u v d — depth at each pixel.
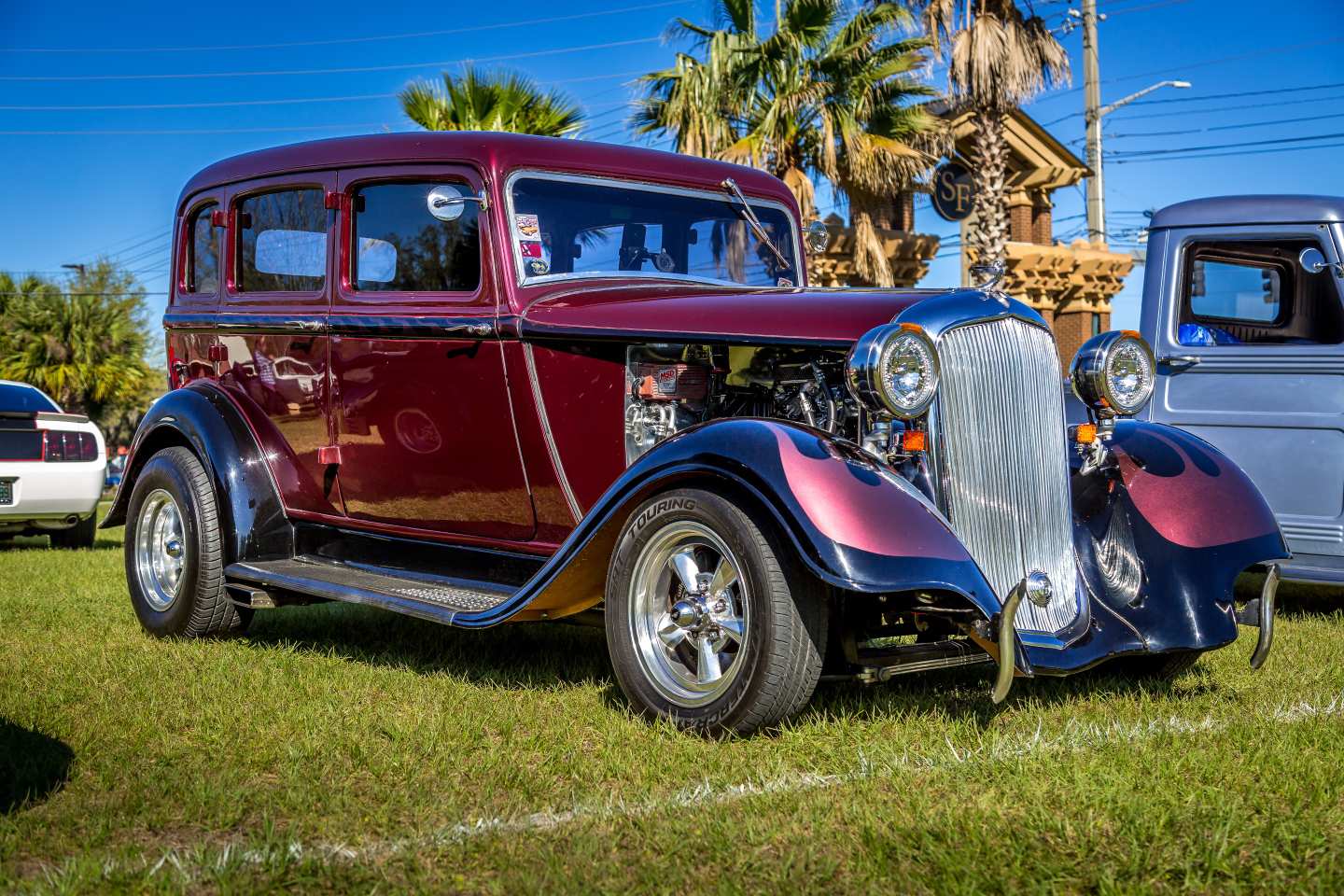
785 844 2.49
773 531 3.24
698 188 4.82
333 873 2.34
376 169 4.54
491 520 4.29
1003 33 14.05
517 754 3.16
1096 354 4.04
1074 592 3.72
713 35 14.62
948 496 3.44
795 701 3.23
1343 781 2.85
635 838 2.54
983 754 3.10
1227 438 6.24
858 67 14.69
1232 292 6.29
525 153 4.29
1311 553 5.98
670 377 3.88
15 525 9.34
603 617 4.02
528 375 4.03
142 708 3.63
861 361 3.30
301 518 4.96
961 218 18.23
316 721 3.46
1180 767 2.96
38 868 2.41
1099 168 23.41
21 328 31.44
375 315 4.45
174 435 5.23
